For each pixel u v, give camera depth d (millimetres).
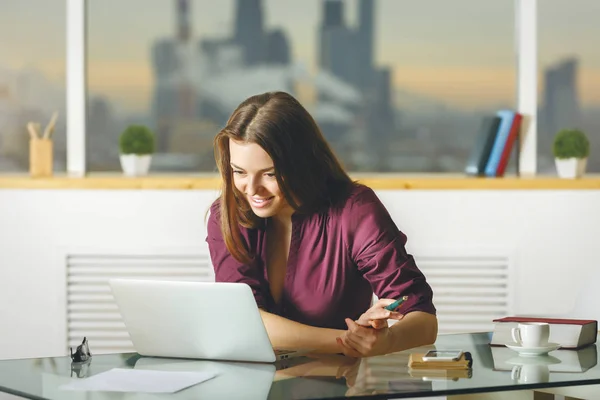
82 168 4320
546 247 3934
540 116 4840
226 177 2361
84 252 3939
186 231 3941
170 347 2141
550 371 1948
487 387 1795
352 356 2141
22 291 3955
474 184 3928
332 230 2396
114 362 2121
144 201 3939
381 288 2385
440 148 5078
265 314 2303
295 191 2295
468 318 3932
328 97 5105
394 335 2207
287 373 1951
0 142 4758
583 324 2252
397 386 1807
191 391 1799
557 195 3930
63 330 3957
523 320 2316
